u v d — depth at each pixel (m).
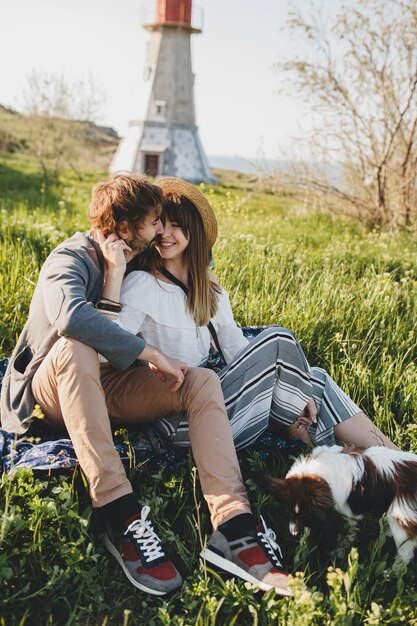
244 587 2.31
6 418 2.82
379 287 5.38
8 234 6.15
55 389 2.57
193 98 35.47
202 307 2.94
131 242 2.80
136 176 2.83
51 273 2.65
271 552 2.43
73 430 2.45
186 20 34.09
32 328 2.76
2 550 2.32
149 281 2.86
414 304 5.32
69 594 2.27
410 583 2.54
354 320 4.71
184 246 2.88
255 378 2.89
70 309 2.49
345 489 2.48
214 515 2.49
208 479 2.52
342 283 5.76
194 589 2.26
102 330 2.50
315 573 2.50
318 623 2.21
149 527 2.42
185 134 35.03
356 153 11.77
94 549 2.31
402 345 4.36
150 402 2.75
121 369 2.62
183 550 2.50
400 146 11.52
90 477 2.44
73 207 11.44
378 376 3.92
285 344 2.92
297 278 5.64
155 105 34.66
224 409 2.64
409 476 2.55
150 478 2.85
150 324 2.89
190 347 2.97
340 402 3.08
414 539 2.50
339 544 2.55
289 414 3.02
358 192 12.26
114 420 2.89
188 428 2.69
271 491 2.52
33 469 2.58
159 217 2.82
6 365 3.27
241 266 5.92
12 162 26.59
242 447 3.03
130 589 2.40
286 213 13.15
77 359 2.47
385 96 11.10
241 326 4.54
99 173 25.72
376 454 2.61
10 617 2.14
